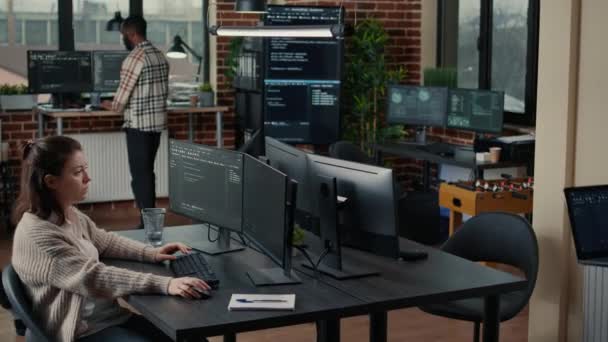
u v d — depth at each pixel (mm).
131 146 7301
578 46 4246
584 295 3869
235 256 3789
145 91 7184
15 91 7875
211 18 8492
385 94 7883
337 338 3303
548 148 4406
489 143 6668
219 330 2904
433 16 8117
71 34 8109
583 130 4262
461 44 7930
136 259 3703
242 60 7988
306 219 3818
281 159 4070
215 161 3795
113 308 3365
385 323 3414
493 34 7539
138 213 8141
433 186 8039
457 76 7836
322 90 7613
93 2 8164
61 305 3207
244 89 7988
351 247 3895
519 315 5289
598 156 4188
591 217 3729
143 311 3084
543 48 4375
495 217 4199
